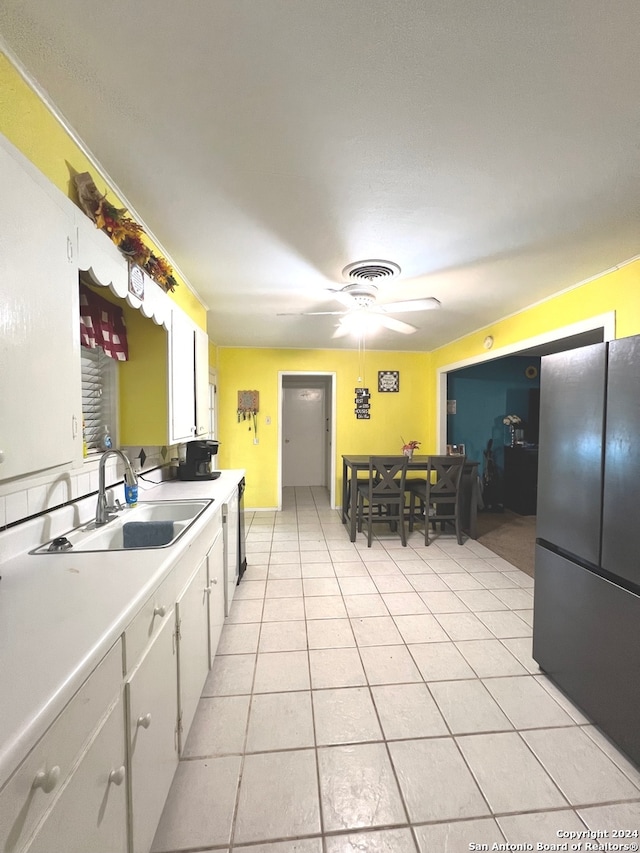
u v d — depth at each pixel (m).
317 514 5.27
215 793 1.34
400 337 4.59
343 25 0.93
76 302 1.23
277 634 2.34
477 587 3.02
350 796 1.34
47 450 1.07
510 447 5.60
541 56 1.01
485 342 3.93
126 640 0.94
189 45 0.98
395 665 2.05
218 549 2.12
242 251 2.19
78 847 0.73
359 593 2.91
